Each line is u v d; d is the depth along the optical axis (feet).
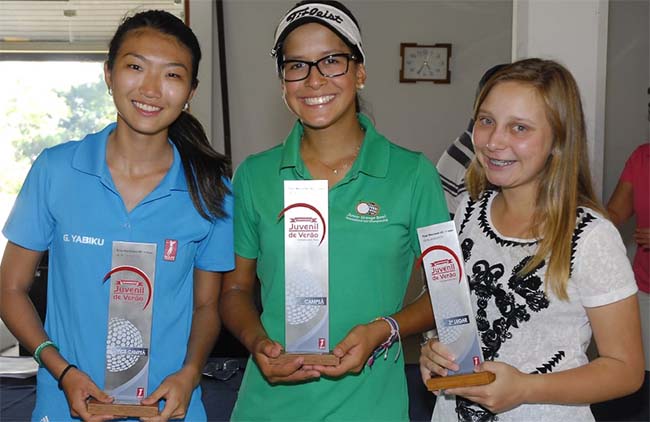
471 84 14.79
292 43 4.76
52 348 4.46
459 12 14.67
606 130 14.53
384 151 4.96
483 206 4.94
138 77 4.43
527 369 4.38
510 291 4.48
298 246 4.65
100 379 4.50
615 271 4.22
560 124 4.40
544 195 4.50
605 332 4.25
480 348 4.34
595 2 9.17
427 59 14.73
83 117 15.20
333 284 4.80
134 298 4.33
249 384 5.02
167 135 4.80
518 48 9.65
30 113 15.11
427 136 14.88
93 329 4.51
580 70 9.25
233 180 5.24
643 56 14.38
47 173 4.58
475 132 4.60
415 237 4.95
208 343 4.81
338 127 4.96
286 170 5.01
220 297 5.13
